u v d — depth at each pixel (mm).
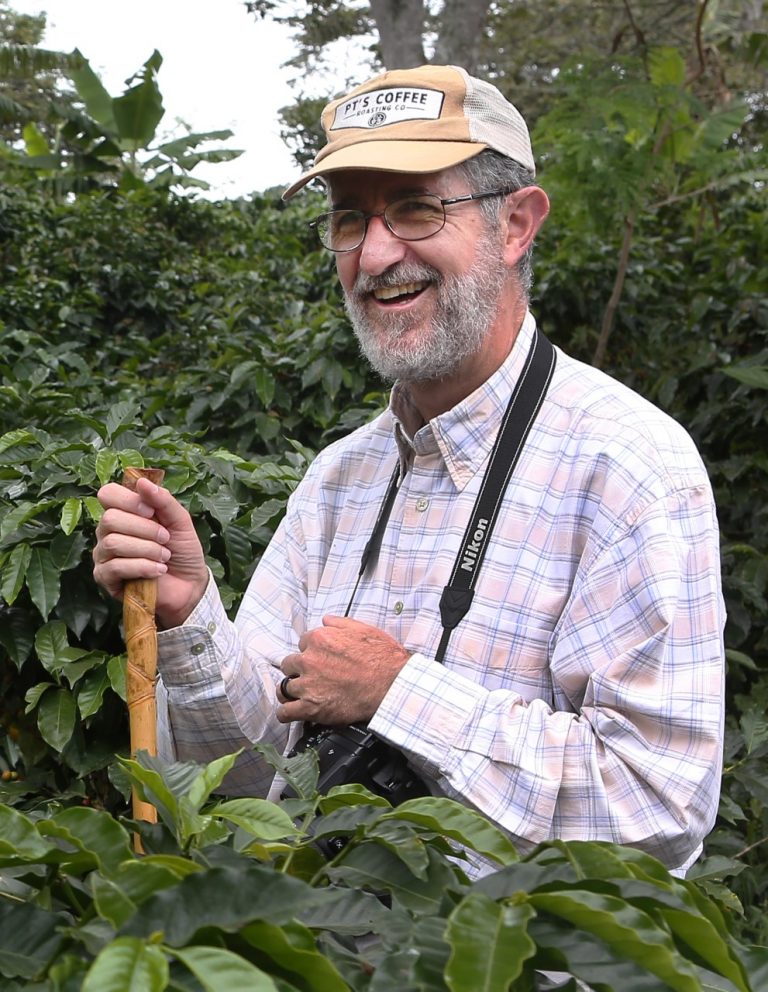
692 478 1670
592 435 1712
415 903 1038
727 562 3793
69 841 992
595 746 1575
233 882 888
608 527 1644
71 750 2533
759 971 1000
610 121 4836
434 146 1768
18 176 11359
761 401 4000
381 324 1817
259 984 777
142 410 4098
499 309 1814
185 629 1803
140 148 11430
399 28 8055
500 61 14148
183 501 2674
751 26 8203
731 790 3195
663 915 954
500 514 1738
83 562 2529
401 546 1825
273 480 2885
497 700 1622
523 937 860
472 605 1710
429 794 1651
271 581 2047
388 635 1715
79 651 2490
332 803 1222
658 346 4742
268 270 8234
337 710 1660
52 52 11078
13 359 4316
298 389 4105
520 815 1559
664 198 6426
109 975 750
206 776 1152
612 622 1605
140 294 7480
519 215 1884
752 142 10859
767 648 3852
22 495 2621
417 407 1875
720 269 5234
